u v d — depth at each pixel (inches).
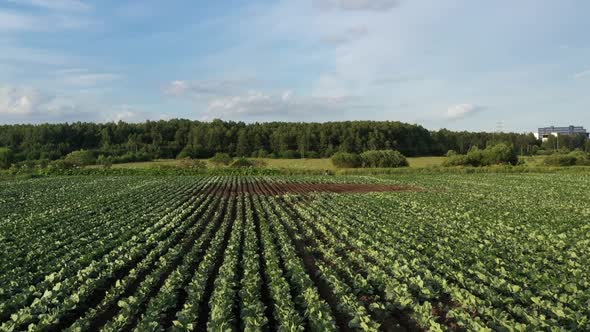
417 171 2768.2
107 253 692.1
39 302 445.7
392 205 1227.9
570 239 716.7
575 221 895.7
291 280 518.6
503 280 474.3
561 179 2105.1
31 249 698.2
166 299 449.7
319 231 860.0
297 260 583.8
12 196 1550.2
